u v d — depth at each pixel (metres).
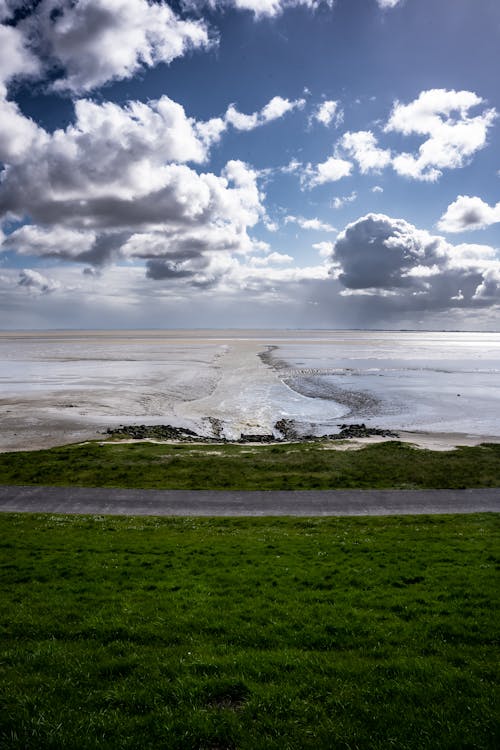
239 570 15.84
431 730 7.48
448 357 162.75
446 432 55.03
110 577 15.26
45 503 27.69
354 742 7.25
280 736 7.38
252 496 29.52
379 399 77.00
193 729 7.49
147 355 162.50
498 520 24.00
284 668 9.41
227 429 57.53
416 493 30.23
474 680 8.81
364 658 9.88
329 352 184.12
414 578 14.84
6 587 14.41
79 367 121.50
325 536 20.48
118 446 45.00
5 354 166.75
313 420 62.50
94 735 7.39
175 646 10.45
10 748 7.05
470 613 12.09
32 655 9.87
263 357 155.88
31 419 60.59
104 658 9.81
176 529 22.17
